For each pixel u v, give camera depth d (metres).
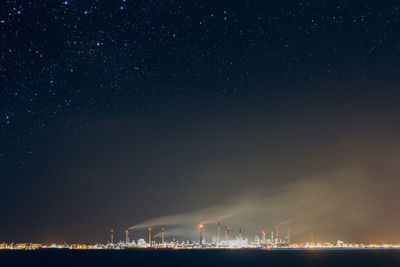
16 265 162.38
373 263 166.38
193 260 196.12
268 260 196.00
